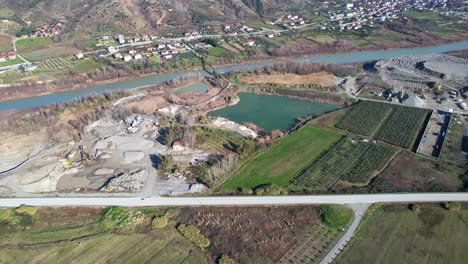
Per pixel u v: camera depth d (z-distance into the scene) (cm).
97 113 13450
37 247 7412
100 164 10444
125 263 7062
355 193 8912
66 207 8531
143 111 13875
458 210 8262
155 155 10838
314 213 8262
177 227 7925
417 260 7031
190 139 11319
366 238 7575
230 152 10981
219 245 7475
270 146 11331
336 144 11419
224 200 8731
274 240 7581
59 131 12356
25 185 9394
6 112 14225
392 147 11106
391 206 8425
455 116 12962
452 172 9712
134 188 9200
